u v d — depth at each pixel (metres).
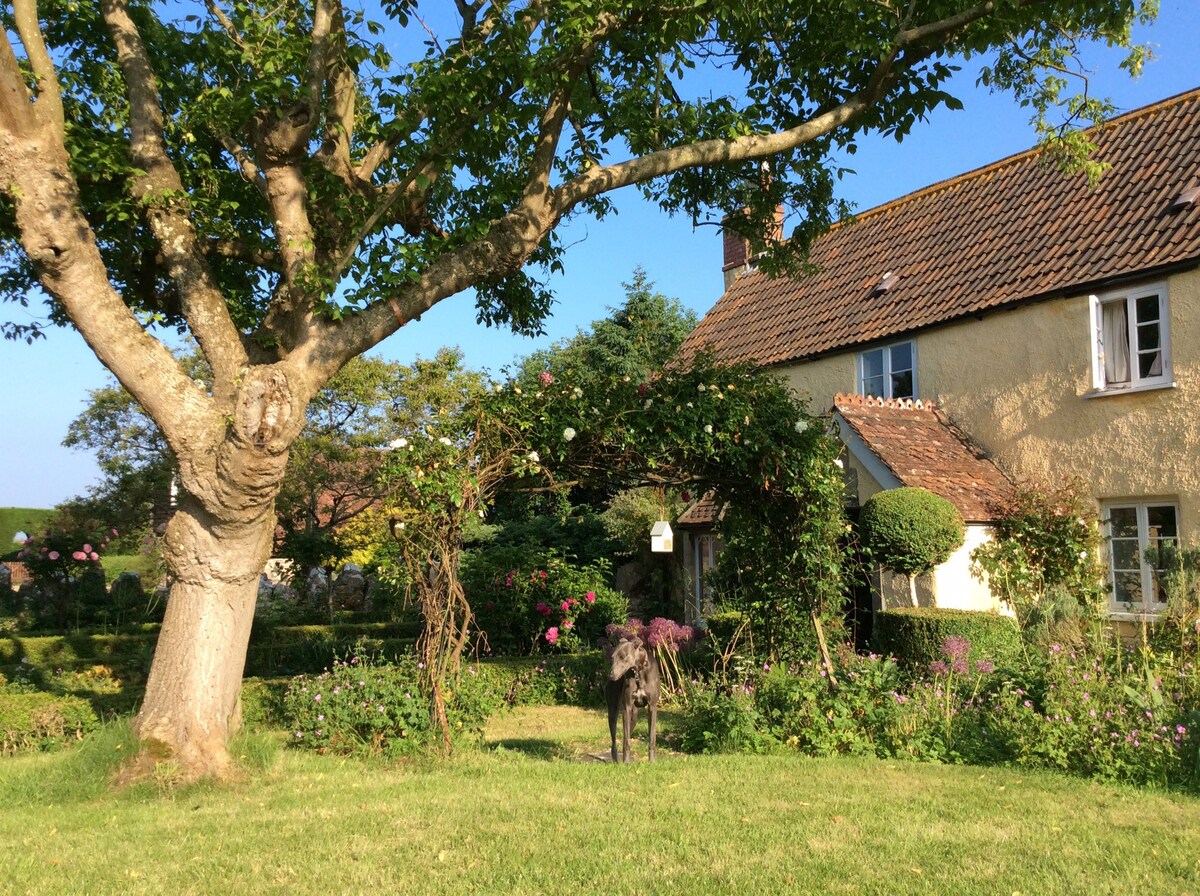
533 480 9.27
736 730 8.58
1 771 7.52
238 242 9.34
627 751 8.05
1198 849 5.32
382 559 10.05
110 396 20.06
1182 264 12.19
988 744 8.05
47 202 6.69
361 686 8.62
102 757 7.27
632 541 19.59
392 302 7.76
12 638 13.82
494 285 11.31
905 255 17.80
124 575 18.36
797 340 18.11
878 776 7.29
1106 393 13.09
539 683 12.10
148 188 7.55
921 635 11.49
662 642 11.57
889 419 14.70
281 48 7.56
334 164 8.51
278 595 19.53
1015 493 13.58
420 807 6.40
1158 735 7.23
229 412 7.21
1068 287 13.52
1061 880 4.80
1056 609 11.41
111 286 7.14
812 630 9.78
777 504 9.82
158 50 9.02
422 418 20.73
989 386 14.79
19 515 28.45
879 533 12.30
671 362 10.20
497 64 7.75
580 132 9.72
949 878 4.83
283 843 5.59
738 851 5.33
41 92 6.82
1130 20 9.04
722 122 9.32
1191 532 12.06
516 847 5.43
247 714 10.12
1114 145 15.37
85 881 4.91
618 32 8.65
